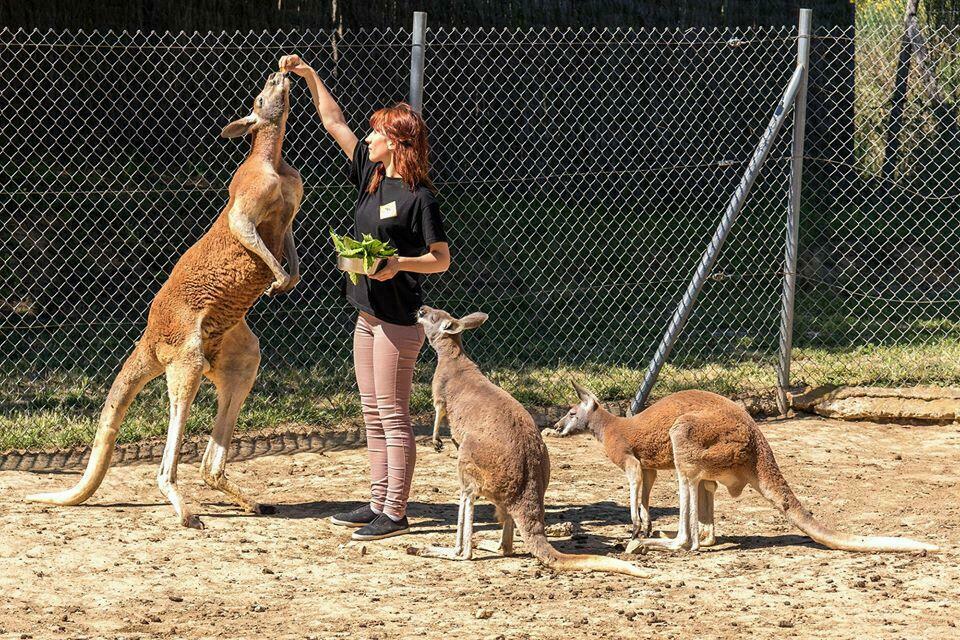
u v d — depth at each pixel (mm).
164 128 12586
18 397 8750
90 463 6375
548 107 14766
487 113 14297
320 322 10914
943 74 14781
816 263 13570
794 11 16203
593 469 7516
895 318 11961
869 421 8797
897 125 15008
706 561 5520
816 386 9133
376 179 5922
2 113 10930
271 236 6184
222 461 6387
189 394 6215
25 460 7418
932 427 8664
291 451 7871
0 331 10188
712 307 12102
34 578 5156
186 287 6156
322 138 12617
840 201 15062
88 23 12320
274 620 4664
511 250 12852
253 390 9047
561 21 15016
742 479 5672
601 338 10930
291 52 12820
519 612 4758
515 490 5344
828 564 5430
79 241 10969
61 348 9992
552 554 5285
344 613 4754
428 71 13742
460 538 5590
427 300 11711
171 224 12070
